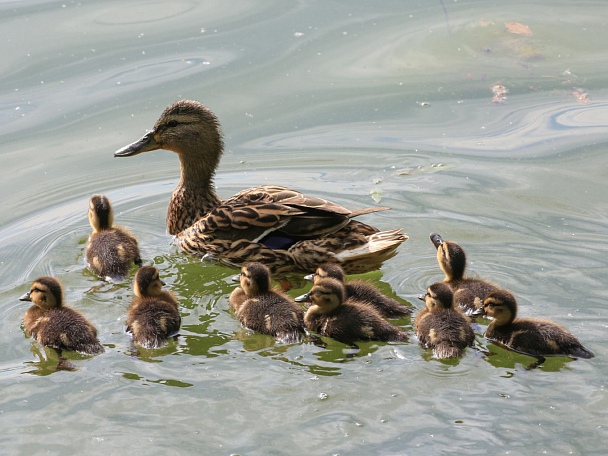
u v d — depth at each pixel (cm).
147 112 1441
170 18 1730
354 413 803
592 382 843
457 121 1429
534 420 788
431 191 1252
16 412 820
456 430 778
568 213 1180
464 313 982
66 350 922
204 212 1216
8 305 1020
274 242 1105
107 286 1066
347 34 1672
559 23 1684
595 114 1420
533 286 1023
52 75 1531
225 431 787
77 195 1295
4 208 1249
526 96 1480
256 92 1502
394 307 999
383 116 1447
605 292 1002
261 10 1761
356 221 1113
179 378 866
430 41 1638
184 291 1070
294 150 1372
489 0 1800
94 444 776
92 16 1728
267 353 916
